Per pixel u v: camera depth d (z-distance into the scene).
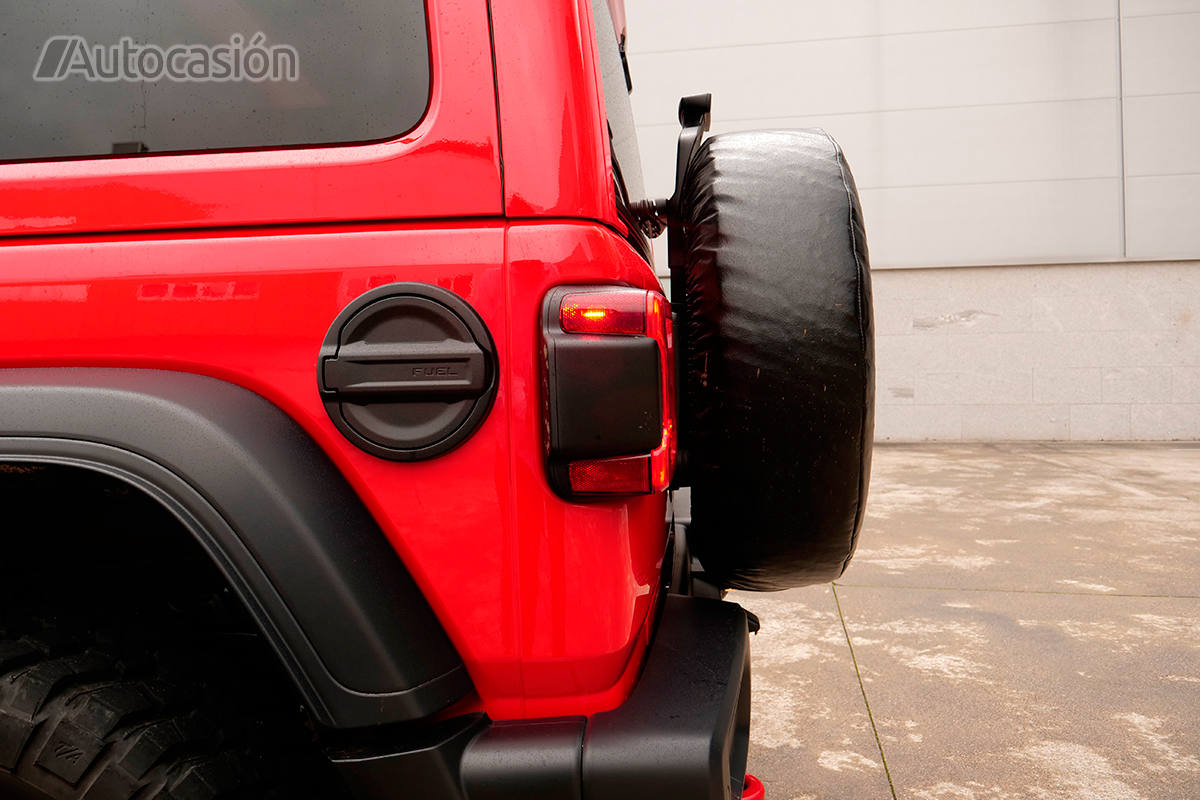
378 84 0.96
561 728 0.91
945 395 9.20
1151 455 7.90
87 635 0.98
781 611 3.40
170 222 0.95
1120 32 8.73
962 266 9.09
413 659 0.90
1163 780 2.06
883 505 5.58
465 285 0.91
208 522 0.89
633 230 1.48
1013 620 3.24
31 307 0.95
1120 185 8.81
